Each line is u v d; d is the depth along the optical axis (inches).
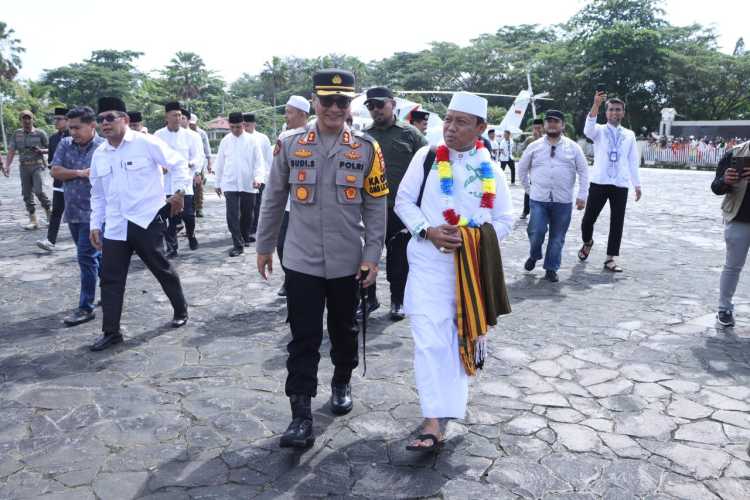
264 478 107.2
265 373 155.0
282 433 123.5
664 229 403.9
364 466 111.1
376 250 122.1
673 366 159.0
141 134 178.4
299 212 118.6
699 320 198.5
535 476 107.8
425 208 120.1
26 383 148.4
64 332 187.6
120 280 175.6
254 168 312.0
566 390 144.3
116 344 176.4
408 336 183.5
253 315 206.2
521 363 161.3
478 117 117.0
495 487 104.4
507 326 192.7
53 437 121.6
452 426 126.3
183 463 112.0
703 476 108.0
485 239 115.6
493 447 117.8
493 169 120.3
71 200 192.9
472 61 2736.2
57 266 281.4
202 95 3850.9
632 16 2191.2
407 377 152.0
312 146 117.5
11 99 2837.1
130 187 173.3
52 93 3614.7
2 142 2539.4
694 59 1948.8
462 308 113.8
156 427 125.9
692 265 287.1
